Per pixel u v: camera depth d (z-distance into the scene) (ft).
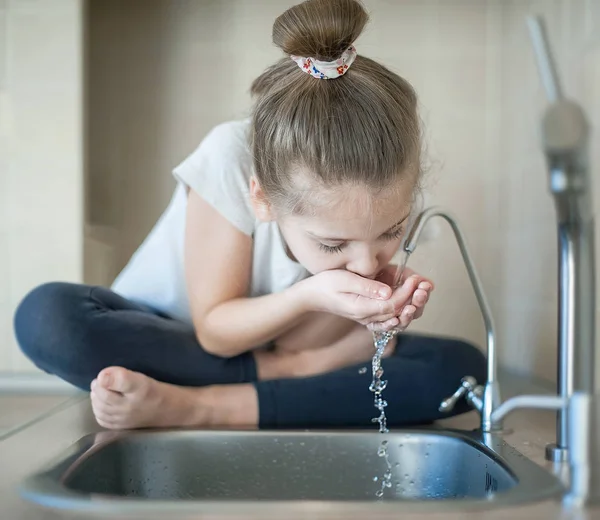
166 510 2.23
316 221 3.48
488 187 8.08
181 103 8.30
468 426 4.23
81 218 7.25
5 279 7.22
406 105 3.74
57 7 7.24
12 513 2.30
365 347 4.53
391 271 4.17
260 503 2.27
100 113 8.32
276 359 4.54
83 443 3.40
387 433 3.66
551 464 2.92
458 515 2.22
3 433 4.07
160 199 8.34
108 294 4.49
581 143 2.45
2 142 7.22
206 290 4.41
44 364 4.23
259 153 3.79
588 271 2.67
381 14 8.19
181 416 3.96
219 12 8.28
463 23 8.20
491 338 3.81
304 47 3.59
